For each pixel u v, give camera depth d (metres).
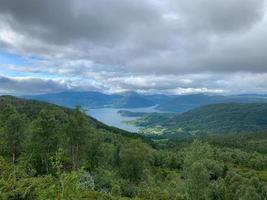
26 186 23.95
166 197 91.50
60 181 21.55
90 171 101.38
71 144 94.81
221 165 165.00
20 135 90.81
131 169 118.94
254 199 113.50
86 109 97.25
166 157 193.75
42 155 83.88
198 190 104.06
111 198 65.75
